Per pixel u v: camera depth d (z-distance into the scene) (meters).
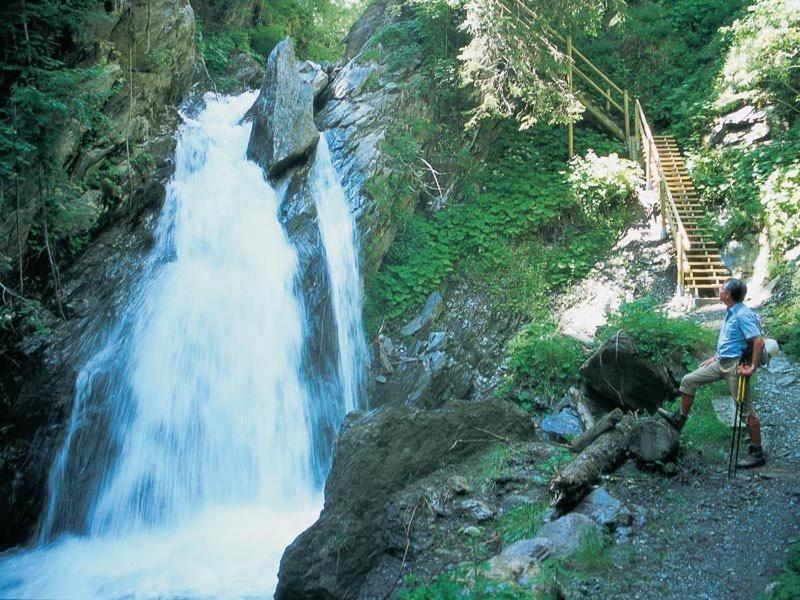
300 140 13.95
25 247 10.52
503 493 7.12
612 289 14.26
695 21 20.34
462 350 13.55
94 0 10.92
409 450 7.46
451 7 16.48
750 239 13.67
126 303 11.20
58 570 8.20
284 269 12.52
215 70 19.02
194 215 12.85
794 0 14.30
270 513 9.95
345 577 6.33
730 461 6.75
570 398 10.15
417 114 16.16
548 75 17.06
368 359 13.17
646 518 6.23
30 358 10.32
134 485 9.77
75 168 11.10
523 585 5.07
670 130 18.00
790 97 15.09
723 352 6.86
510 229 15.48
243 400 11.12
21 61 9.89
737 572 5.26
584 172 16.08
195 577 7.73
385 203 14.38
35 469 9.68
